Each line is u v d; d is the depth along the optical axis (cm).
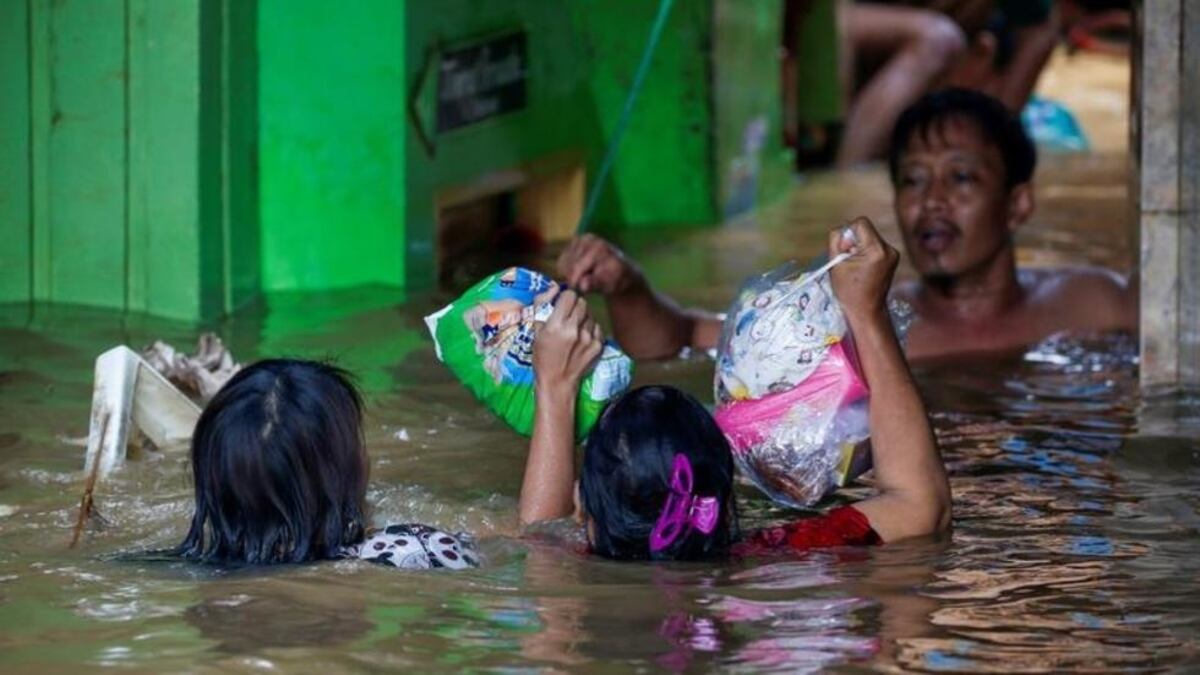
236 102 977
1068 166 1667
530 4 1173
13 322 923
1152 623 500
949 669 462
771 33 1516
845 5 1803
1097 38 2198
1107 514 623
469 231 1180
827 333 601
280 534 550
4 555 567
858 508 590
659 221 1341
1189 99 785
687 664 463
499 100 1134
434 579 531
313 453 552
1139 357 829
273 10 1003
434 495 646
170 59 931
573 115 1251
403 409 771
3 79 953
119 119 943
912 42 1778
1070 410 784
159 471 670
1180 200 792
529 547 569
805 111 1747
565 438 611
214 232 956
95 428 673
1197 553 572
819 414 599
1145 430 746
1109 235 1283
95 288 962
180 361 779
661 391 568
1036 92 2019
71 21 945
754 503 651
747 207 1426
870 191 1557
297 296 1009
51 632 489
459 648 474
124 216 950
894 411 600
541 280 639
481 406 776
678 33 1302
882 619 500
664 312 893
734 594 520
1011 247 920
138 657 470
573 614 501
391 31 1002
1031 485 665
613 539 555
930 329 912
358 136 1012
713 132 1321
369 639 481
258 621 495
